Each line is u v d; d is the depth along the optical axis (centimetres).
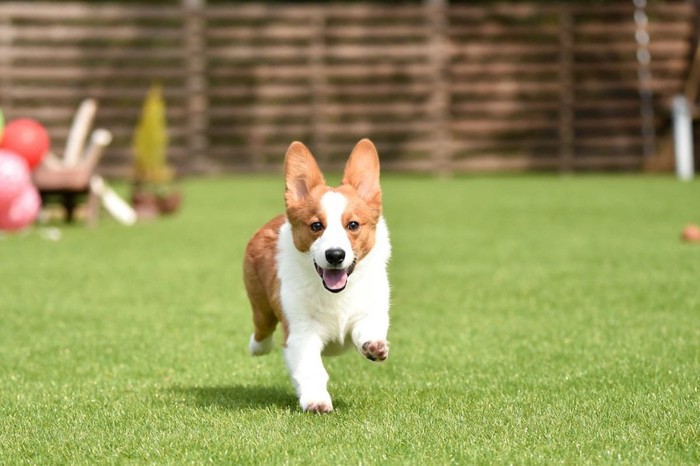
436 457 443
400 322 788
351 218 516
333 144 2259
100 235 1355
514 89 2270
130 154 2159
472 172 2366
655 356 655
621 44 2283
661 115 2302
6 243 1269
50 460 454
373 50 2239
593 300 861
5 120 2112
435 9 2247
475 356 671
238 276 1019
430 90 2241
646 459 438
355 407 535
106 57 2156
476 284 950
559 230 1366
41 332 761
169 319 806
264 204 1731
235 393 579
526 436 472
